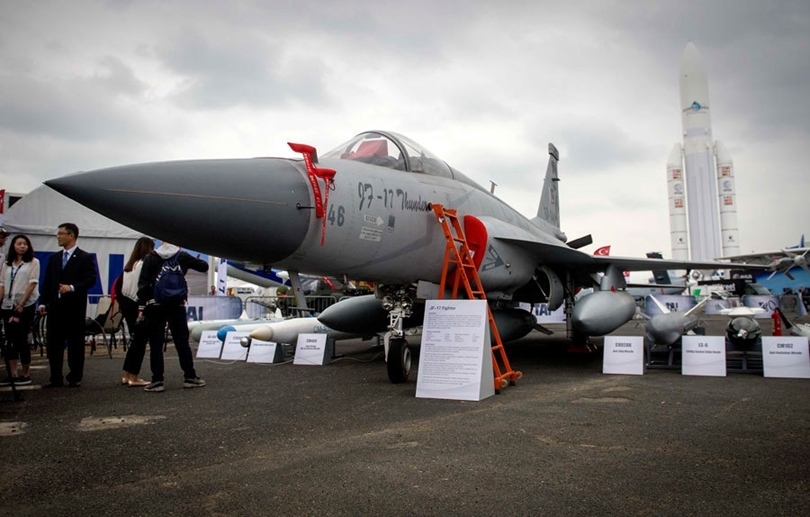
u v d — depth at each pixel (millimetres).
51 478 3279
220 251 5555
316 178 5953
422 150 8453
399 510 2740
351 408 5379
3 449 3924
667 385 6723
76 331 7066
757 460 3531
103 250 14758
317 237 5949
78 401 5906
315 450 3848
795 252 24750
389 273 7062
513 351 11633
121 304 7805
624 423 4598
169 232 5141
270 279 24016
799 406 5312
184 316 6840
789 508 2740
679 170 63125
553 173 17016
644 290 42906
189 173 5180
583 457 3619
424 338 6227
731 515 2658
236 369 8633
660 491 2984
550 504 2807
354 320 9758
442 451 3783
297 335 10359
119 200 4781
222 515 2689
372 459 3607
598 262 10305
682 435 4184
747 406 5320
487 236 8047
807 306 32250
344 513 2707
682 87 62156
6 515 2713
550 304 10305
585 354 10938
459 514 2691
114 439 4203
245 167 5621
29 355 7215
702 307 8914
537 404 5496
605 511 2713
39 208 14148
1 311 7148
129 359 7031
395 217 6895
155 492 3027
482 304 6066
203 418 4965
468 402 5652
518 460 3555
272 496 2941
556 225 16969
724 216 60688
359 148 7543
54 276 6996
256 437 4246
